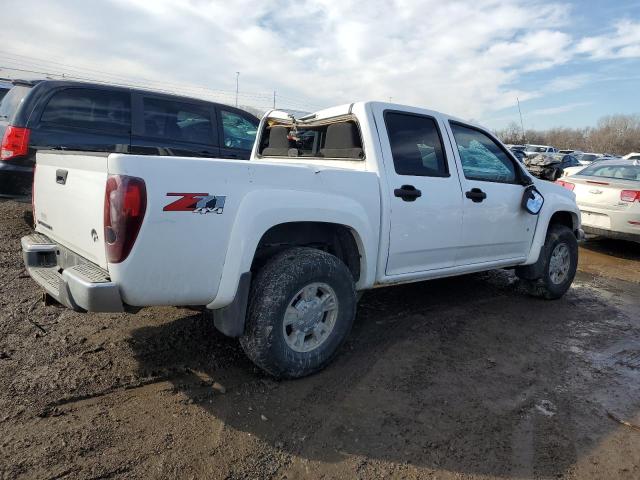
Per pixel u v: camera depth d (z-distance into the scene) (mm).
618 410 2943
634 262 7535
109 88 5824
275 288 2840
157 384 2922
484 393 3061
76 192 2688
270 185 2828
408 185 3615
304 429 2570
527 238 4816
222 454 2334
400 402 2893
